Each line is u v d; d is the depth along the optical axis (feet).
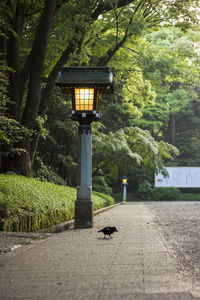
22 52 67.77
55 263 16.83
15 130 37.65
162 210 62.13
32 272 15.11
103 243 22.94
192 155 189.88
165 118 174.09
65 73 33.88
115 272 14.87
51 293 12.12
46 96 61.26
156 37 149.79
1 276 14.52
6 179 42.01
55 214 38.19
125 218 44.98
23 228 30.66
